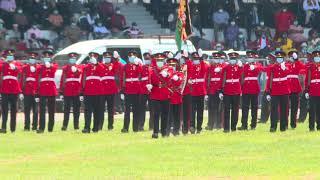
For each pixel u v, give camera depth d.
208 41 161.00
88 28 155.50
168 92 92.19
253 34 168.38
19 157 79.00
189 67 97.25
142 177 66.31
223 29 164.88
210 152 79.38
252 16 169.50
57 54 127.81
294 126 102.88
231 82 99.69
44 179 65.56
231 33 164.38
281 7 173.75
